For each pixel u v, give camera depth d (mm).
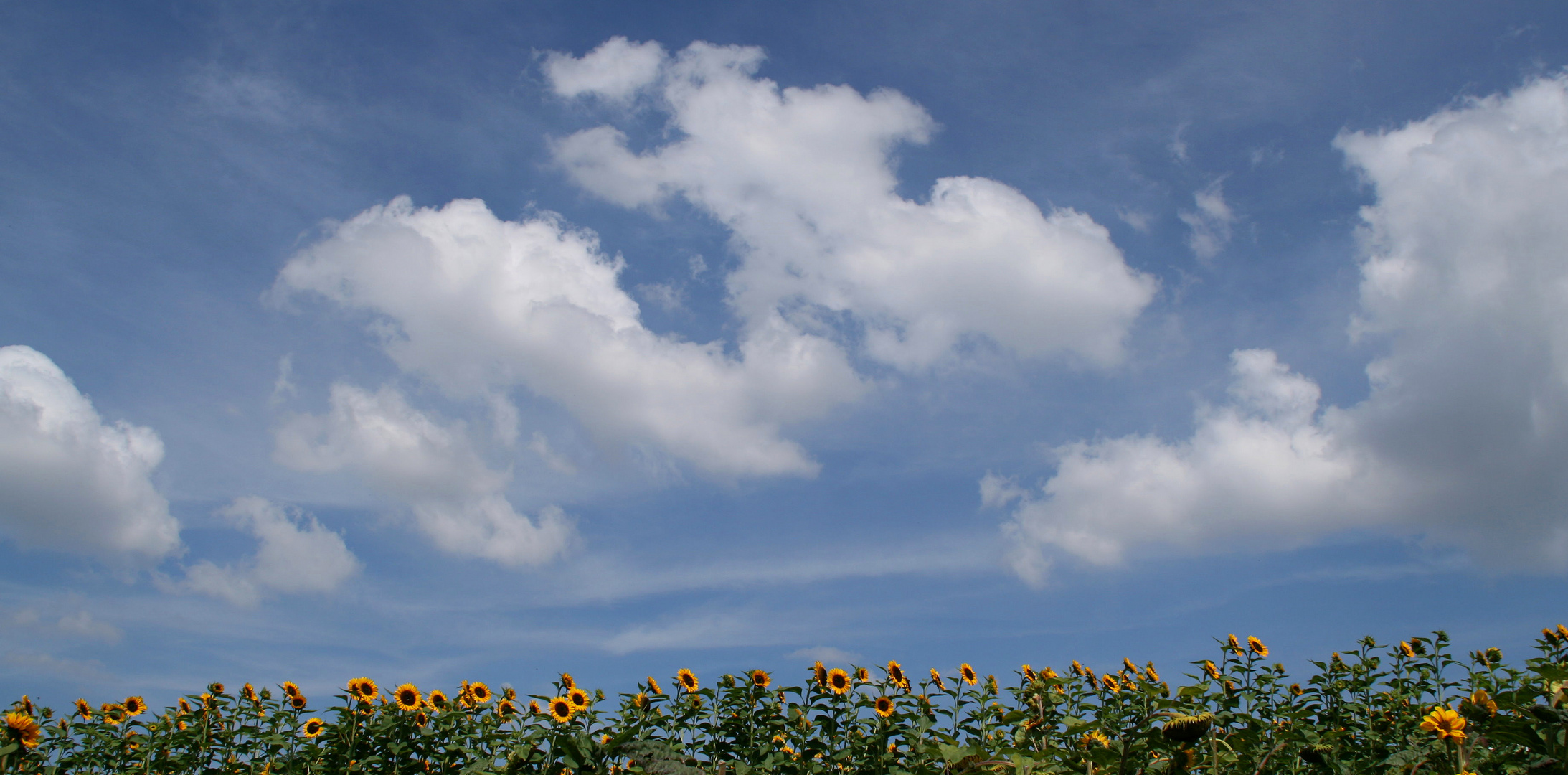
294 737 9695
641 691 9586
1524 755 5070
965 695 9320
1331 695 10430
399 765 8820
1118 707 8883
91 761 9492
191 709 9961
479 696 9688
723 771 8453
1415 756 5984
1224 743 5891
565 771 7566
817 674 9391
